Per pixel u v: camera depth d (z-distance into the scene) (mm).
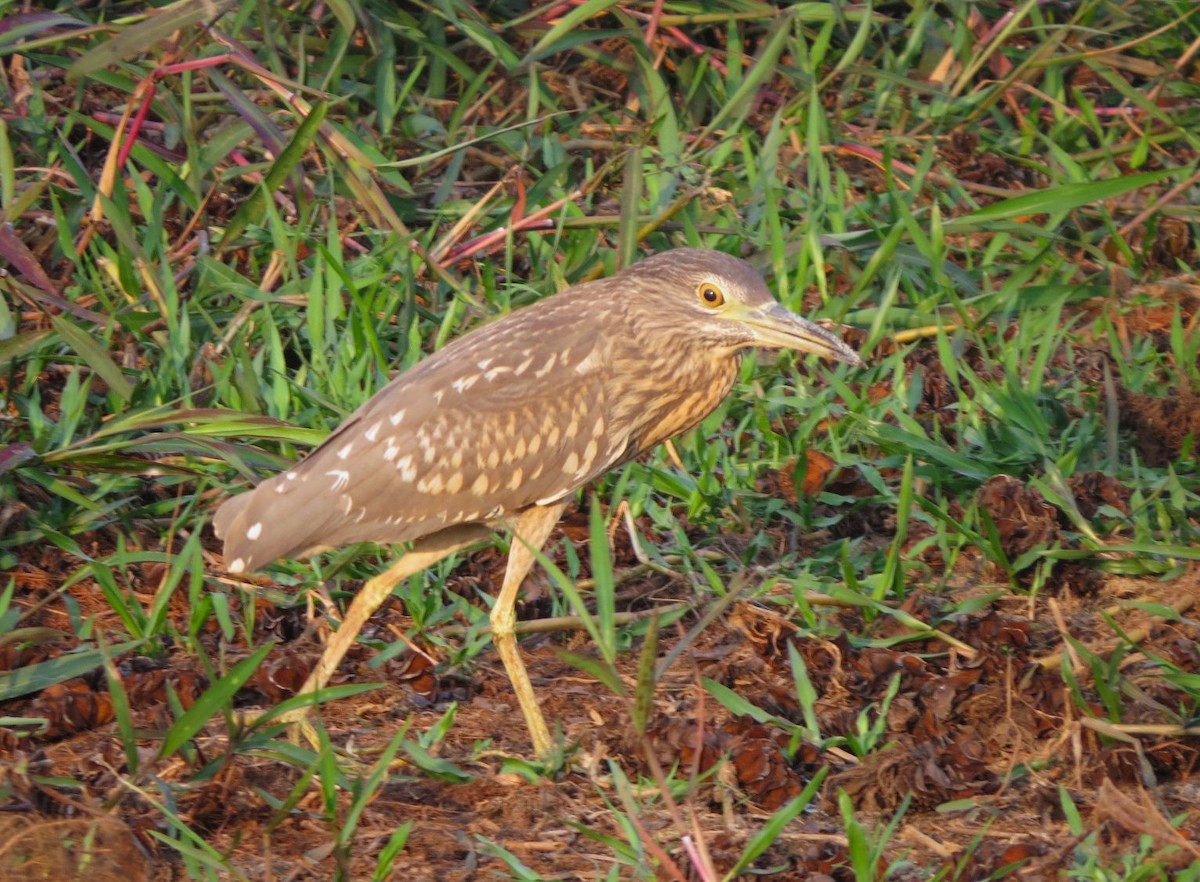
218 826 8133
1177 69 16922
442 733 8945
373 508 9211
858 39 15492
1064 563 10773
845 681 9578
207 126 15320
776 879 7781
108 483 11000
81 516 10906
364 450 9219
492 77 16797
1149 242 15086
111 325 11695
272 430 10664
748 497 11453
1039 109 17078
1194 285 14773
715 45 17656
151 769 8438
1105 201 15539
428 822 8297
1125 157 16750
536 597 10594
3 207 12797
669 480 11258
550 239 14312
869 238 13781
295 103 13336
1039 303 13820
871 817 8445
